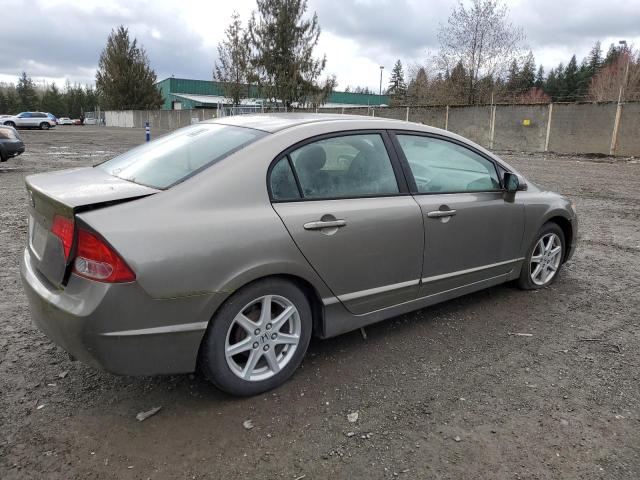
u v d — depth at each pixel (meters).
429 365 3.37
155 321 2.50
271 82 28.44
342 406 2.88
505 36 33.38
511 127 24.81
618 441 2.63
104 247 2.38
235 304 2.74
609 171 16.06
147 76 65.69
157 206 2.59
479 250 4.03
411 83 40.81
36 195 2.77
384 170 3.49
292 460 2.44
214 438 2.58
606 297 4.68
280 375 3.02
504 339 3.78
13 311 4.05
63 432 2.59
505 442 2.60
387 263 3.40
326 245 3.05
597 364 3.43
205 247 2.59
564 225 4.96
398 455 2.49
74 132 43.25
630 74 42.38
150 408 2.82
